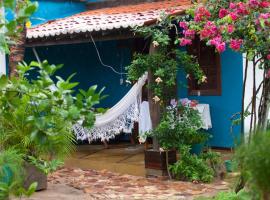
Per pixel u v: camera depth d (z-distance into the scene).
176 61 7.45
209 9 6.00
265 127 5.17
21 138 5.92
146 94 9.25
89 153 9.54
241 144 3.24
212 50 9.25
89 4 12.28
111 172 8.27
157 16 7.98
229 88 9.03
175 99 7.71
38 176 6.70
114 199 6.37
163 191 6.75
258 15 5.39
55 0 11.64
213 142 9.27
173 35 8.64
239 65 8.88
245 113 6.00
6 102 2.87
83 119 2.76
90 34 8.53
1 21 3.13
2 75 2.86
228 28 5.44
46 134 2.79
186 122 7.43
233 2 5.70
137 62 7.44
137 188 6.98
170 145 7.46
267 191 2.81
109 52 10.95
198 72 7.50
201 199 5.52
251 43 5.52
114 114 8.60
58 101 2.72
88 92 2.72
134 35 7.99
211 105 9.30
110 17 9.49
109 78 10.98
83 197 6.49
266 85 5.53
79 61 11.36
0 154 4.46
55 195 6.57
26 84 2.86
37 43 9.59
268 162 2.80
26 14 2.89
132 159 8.80
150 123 8.38
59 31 8.79
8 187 2.98
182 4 9.70
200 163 7.33
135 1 11.30
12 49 7.01
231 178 6.13
